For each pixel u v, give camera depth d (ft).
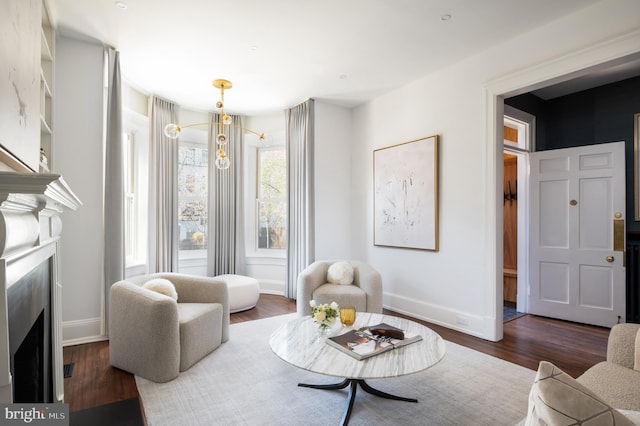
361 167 15.52
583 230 12.28
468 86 11.02
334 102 15.25
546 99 14.42
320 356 6.07
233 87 13.32
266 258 16.90
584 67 8.29
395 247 13.66
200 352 8.66
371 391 6.93
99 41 9.92
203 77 12.34
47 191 3.34
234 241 16.55
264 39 9.74
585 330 11.41
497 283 10.30
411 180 12.90
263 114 16.93
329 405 6.64
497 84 10.14
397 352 6.25
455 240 11.41
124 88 12.67
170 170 14.33
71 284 9.87
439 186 11.94
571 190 12.57
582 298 12.23
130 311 7.98
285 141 16.29
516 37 9.70
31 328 4.69
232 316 12.75
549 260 13.01
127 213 13.38
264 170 17.53
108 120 10.21
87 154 10.07
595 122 13.08
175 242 14.35
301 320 8.34
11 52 3.65
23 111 4.16
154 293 8.00
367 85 13.26
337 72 12.04
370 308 11.12
